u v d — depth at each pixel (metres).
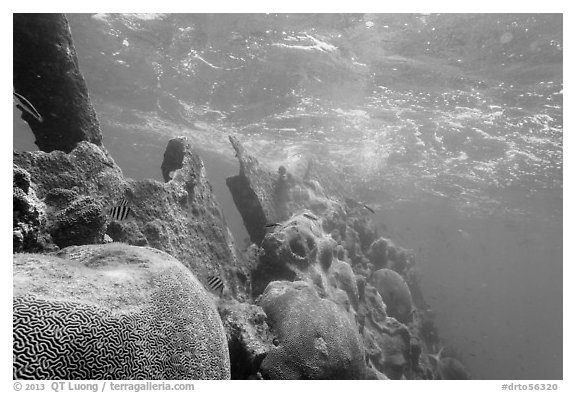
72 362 2.31
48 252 3.49
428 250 75.31
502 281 116.75
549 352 74.00
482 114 15.65
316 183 12.73
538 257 59.88
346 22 11.46
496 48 11.71
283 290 6.51
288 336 5.59
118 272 2.90
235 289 7.10
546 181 22.20
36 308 2.31
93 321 2.43
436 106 15.53
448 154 20.34
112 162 5.32
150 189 6.02
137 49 14.70
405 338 10.70
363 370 6.05
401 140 19.50
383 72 13.77
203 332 3.14
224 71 15.23
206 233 6.96
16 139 32.34
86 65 16.47
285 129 19.73
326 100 16.19
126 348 2.52
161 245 5.64
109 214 4.71
